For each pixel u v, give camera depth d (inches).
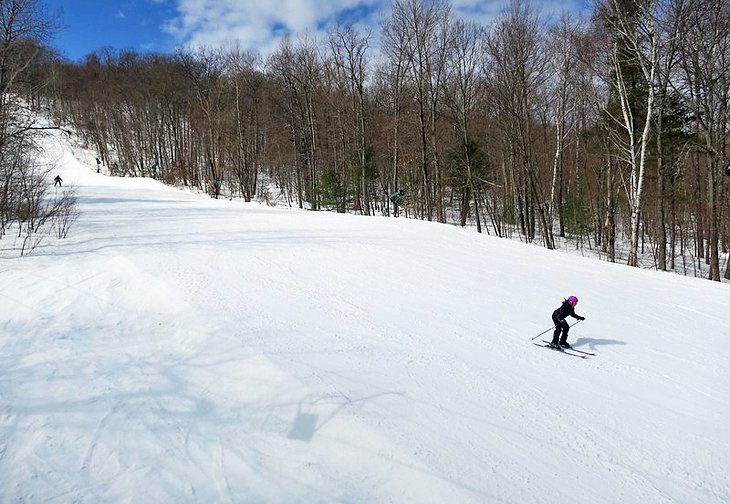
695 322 399.5
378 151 1608.0
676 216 1328.7
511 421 234.2
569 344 339.6
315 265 518.6
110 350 289.6
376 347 309.6
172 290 387.2
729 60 839.1
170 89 2329.0
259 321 337.1
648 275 561.0
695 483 196.5
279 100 1811.0
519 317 391.5
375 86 1881.2
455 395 255.1
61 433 206.5
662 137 930.1
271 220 845.2
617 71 847.7
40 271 417.7
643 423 241.1
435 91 1301.7
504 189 1558.8
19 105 740.7
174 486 178.4
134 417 221.5
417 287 458.9
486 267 556.1
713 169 866.1
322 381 252.5
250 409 230.7
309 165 1589.6
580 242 1417.3
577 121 1341.0
